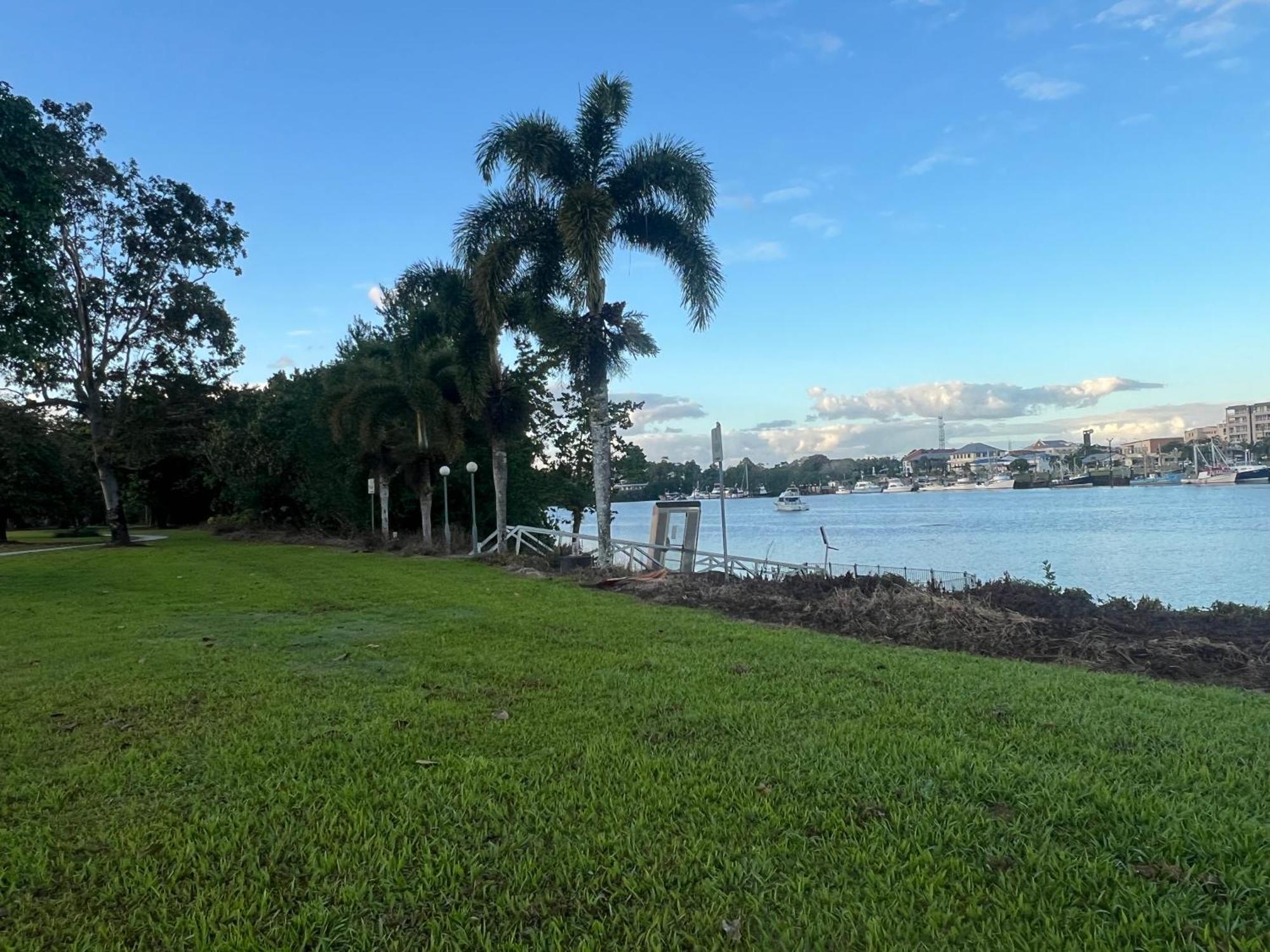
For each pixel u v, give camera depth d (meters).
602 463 18.08
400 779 4.36
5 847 3.66
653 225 17.89
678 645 8.20
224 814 3.96
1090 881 3.17
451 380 25.06
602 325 17.97
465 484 31.33
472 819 3.85
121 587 15.70
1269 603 15.18
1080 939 2.79
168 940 2.91
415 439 26.59
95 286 33.88
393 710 5.76
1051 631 9.13
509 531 23.61
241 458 39.06
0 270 17.97
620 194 17.70
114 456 34.69
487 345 22.56
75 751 5.00
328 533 36.97
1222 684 6.86
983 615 9.73
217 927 2.97
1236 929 2.83
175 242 34.69
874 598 10.99
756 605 11.49
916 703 5.81
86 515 56.84
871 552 32.44
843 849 3.47
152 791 4.30
